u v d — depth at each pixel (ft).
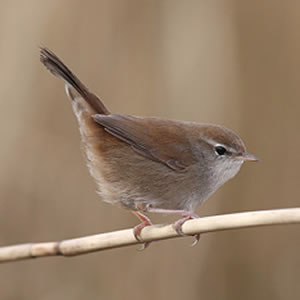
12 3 40.83
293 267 42.11
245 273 41.75
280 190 42.29
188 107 40.32
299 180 42.14
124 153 29.37
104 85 41.98
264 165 42.37
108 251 41.86
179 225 23.20
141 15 42.06
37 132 41.29
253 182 42.37
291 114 42.32
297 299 41.70
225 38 41.01
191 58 40.55
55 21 41.45
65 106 41.75
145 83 41.45
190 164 29.53
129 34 42.11
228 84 40.73
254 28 42.11
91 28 42.11
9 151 40.78
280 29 42.42
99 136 29.63
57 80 41.47
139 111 41.16
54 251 24.66
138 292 40.91
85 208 41.70
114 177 29.60
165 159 29.22
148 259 41.09
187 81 40.45
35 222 41.34
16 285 42.09
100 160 29.73
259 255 42.09
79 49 42.04
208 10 41.16
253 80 42.11
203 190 30.22
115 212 41.47
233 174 30.55
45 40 41.16
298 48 42.42
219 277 41.16
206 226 22.11
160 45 41.45
